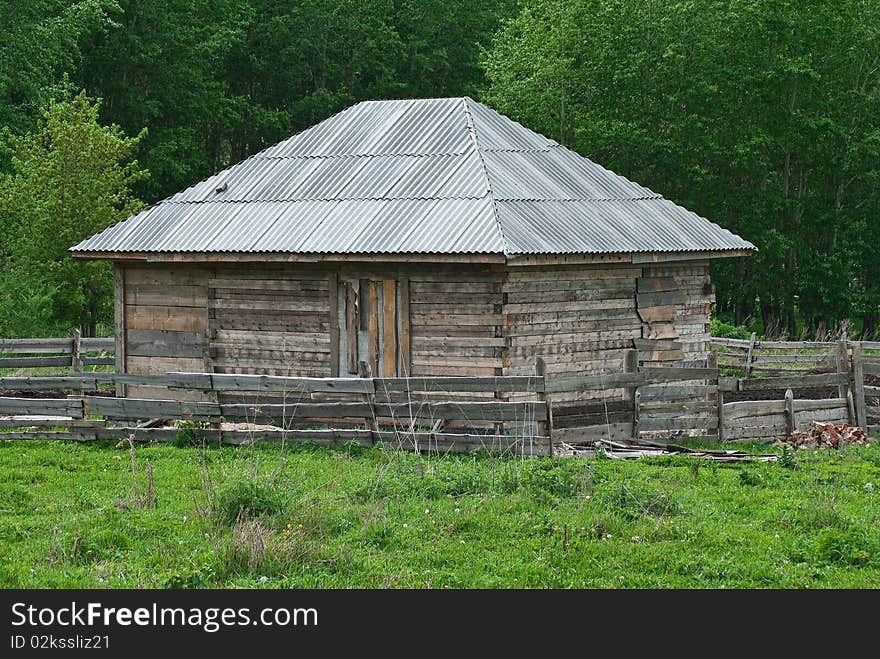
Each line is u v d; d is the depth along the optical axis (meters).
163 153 71.50
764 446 26.81
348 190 30.53
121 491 20.84
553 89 66.62
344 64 86.00
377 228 28.42
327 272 29.42
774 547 17.23
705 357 32.31
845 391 29.00
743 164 63.66
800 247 66.81
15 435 26.34
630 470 22.55
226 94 84.19
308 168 32.19
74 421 26.23
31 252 47.81
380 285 28.81
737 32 65.50
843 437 26.91
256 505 18.00
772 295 69.06
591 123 66.06
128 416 26.11
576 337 28.95
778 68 63.00
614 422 25.95
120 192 50.03
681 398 26.62
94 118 50.03
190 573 15.43
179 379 25.75
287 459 23.47
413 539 17.33
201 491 20.64
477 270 27.56
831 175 68.88
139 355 32.38
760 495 20.64
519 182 29.89
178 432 25.66
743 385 27.25
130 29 72.25
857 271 69.12
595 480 20.94
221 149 89.62
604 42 66.25
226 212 31.30
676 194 68.06
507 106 68.06
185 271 31.55
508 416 23.55
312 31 83.81
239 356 30.78
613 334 29.83
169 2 74.62
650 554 16.66
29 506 19.78
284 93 86.56
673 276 31.36
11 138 51.84
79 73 72.56
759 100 64.94
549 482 20.20
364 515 18.25
